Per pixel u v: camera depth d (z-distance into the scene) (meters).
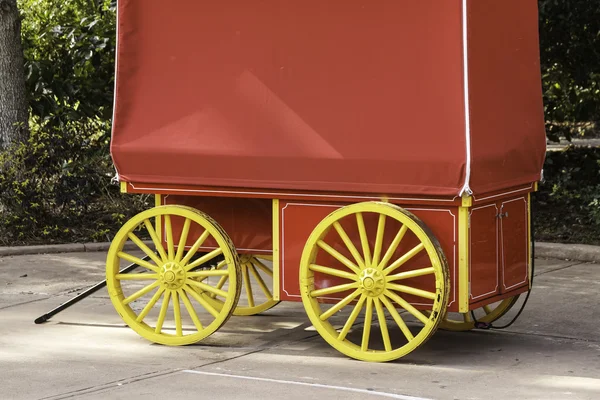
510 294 6.98
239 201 7.29
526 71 7.20
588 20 12.63
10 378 6.22
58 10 13.38
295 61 6.71
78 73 13.21
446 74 6.27
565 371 6.30
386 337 6.55
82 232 11.77
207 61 6.97
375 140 6.47
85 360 6.68
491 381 6.07
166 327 7.68
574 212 12.25
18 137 11.97
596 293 8.74
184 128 7.03
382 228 6.46
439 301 6.28
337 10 6.57
